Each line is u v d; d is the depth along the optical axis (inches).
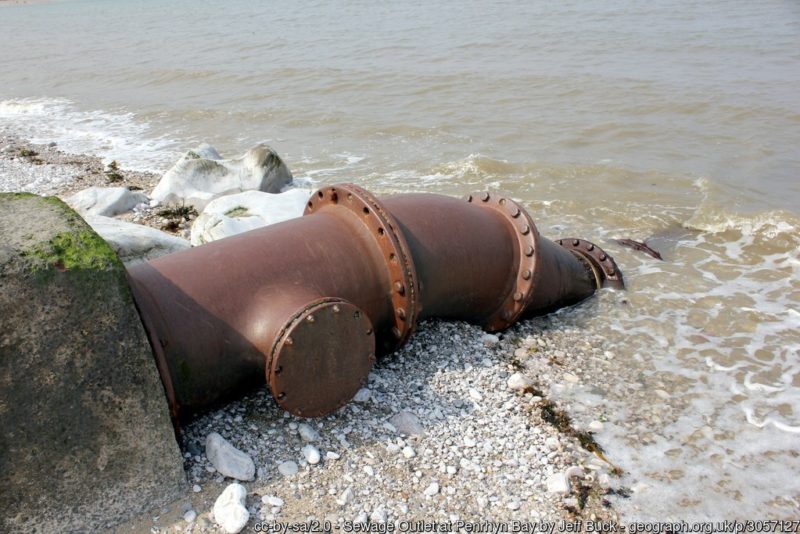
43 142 613.6
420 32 1105.4
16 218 140.0
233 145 577.9
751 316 263.0
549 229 364.5
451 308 212.8
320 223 186.9
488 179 454.3
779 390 215.6
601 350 234.8
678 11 1110.4
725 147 504.1
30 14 2659.9
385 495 156.9
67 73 1037.8
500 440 180.4
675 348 239.3
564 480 166.7
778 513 166.1
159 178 466.9
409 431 176.9
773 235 340.2
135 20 1903.3
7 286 123.6
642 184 435.5
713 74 717.3
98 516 139.6
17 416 127.3
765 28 930.1
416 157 516.1
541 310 252.8
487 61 852.0
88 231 137.9
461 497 159.5
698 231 358.0
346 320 162.1
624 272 302.4
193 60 1040.2
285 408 159.9
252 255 171.2
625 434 192.1
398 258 180.4
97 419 135.8
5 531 130.3
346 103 701.9
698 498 169.6
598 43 917.8
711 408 206.1
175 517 145.2
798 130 532.7
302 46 1076.5
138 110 735.7
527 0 1370.6
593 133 555.8
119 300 134.6
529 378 213.6
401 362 207.0
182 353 155.6
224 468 154.5
